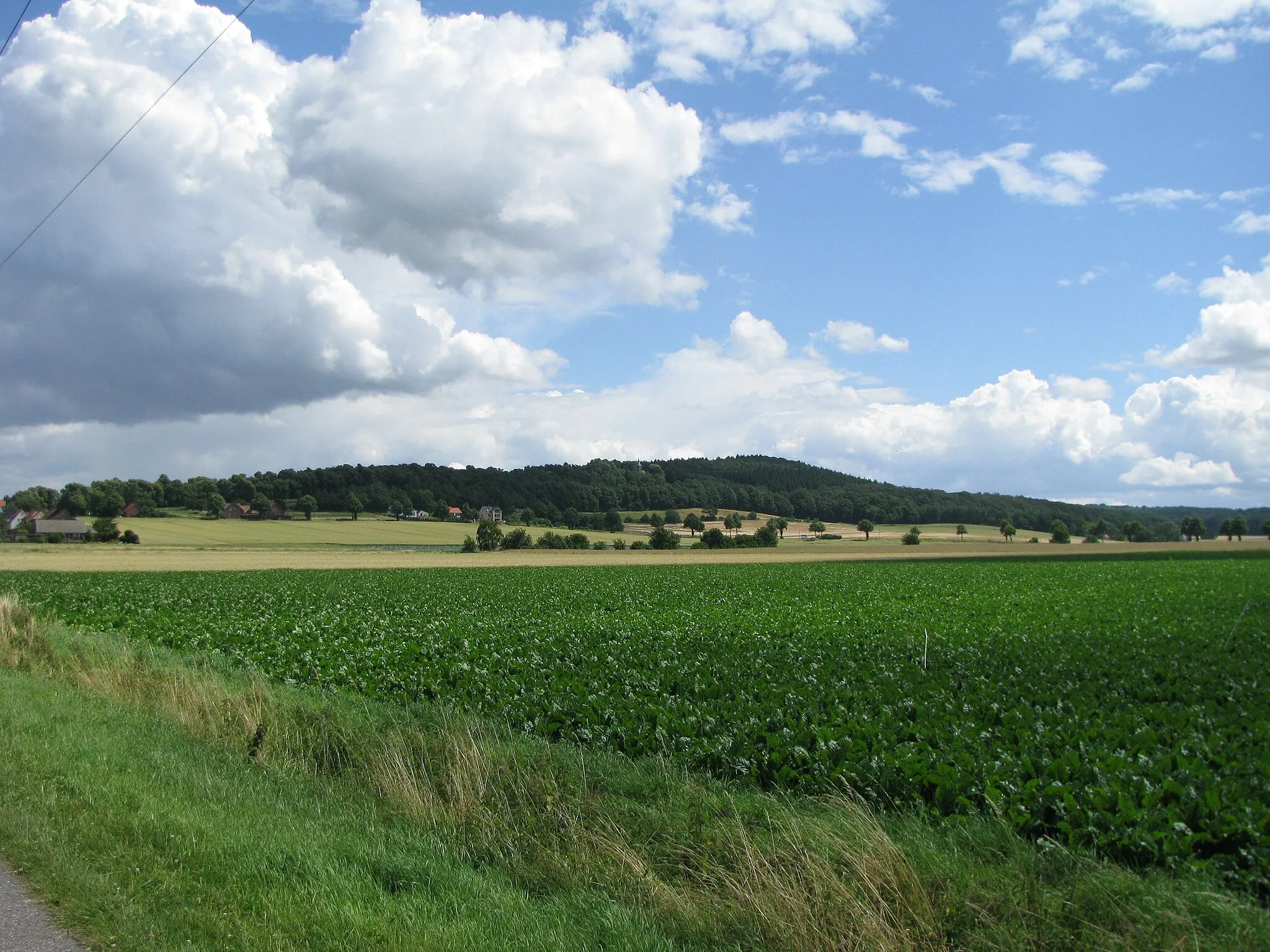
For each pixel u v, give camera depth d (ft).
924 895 19.27
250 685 46.32
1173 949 17.58
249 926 17.07
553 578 189.26
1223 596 113.80
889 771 29.99
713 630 82.74
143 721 36.22
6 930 16.60
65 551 296.92
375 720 38.88
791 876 19.74
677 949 17.56
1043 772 29.76
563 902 19.61
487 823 24.49
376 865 20.66
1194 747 32.94
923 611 102.17
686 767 32.42
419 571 215.72
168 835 21.89
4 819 22.70
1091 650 63.10
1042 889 20.33
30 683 44.47
